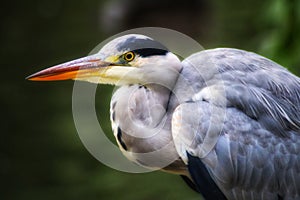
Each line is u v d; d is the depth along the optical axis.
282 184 7.40
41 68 21.08
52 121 18.23
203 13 14.80
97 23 23.33
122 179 14.85
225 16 19.02
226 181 7.34
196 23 14.61
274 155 7.35
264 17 10.96
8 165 16.16
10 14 25.48
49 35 23.53
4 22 24.84
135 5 14.36
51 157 16.45
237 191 7.39
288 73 7.76
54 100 19.22
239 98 7.34
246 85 7.42
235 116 7.32
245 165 7.31
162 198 13.84
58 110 18.78
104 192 14.59
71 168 15.81
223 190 7.37
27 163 16.22
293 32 9.91
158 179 14.39
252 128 7.33
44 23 24.58
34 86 20.27
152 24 14.35
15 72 21.06
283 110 7.45
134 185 14.51
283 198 7.44
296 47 9.90
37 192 14.99
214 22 16.80
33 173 15.91
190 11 14.45
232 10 19.36
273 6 10.09
